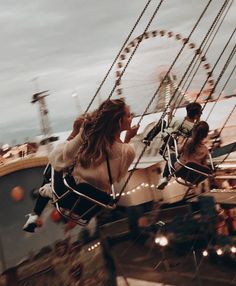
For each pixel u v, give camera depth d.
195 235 6.05
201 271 5.40
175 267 5.54
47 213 5.82
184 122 5.40
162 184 5.92
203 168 5.26
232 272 5.31
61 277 4.41
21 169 6.29
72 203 3.77
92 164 3.47
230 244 5.79
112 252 5.19
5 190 6.09
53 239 6.04
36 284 4.26
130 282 5.12
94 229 4.89
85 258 4.67
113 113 3.40
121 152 3.54
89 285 4.61
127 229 6.15
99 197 3.63
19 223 6.11
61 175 3.72
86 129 3.44
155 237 5.90
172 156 5.94
